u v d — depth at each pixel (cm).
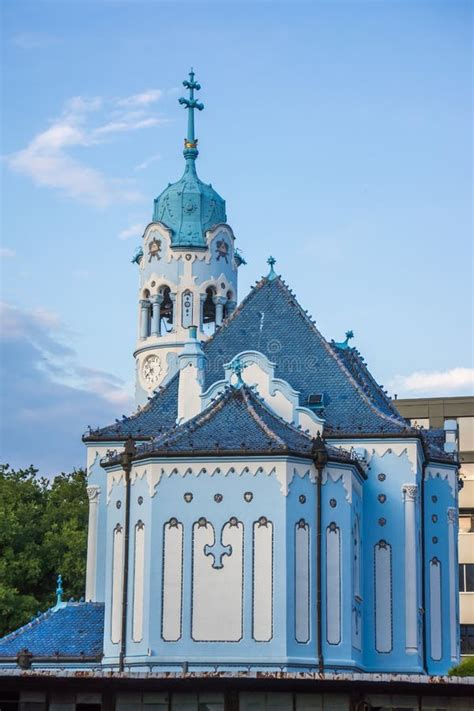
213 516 6862
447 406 13350
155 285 9500
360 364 8844
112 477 7269
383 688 5400
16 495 11944
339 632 6906
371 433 7706
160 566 6850
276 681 5381
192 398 7800
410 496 7656
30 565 10812
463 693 5394
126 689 5503
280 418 7544
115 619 7062
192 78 10144
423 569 8025
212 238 9556
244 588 6769
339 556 6988
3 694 5544
